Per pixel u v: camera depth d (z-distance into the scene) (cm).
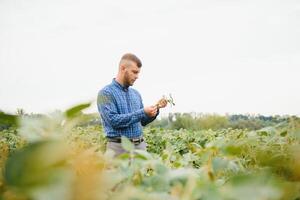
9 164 67
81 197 71
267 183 84
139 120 462
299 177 129
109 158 120
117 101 482
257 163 150
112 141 471
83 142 109
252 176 83
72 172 72
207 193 89
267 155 146
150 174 135
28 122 91
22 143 111
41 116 94
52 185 67
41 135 90
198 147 195
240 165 143
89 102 92
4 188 74
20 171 67
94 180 74
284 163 134
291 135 183
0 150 108
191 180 96
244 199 81
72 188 70
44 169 67
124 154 123
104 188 77
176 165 166
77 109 93
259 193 81
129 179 111
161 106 466
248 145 156
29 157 67
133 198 87
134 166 115
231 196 83
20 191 66
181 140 991
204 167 124
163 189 101
